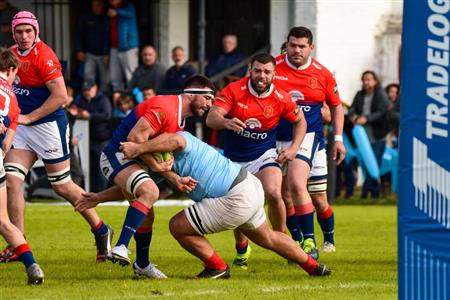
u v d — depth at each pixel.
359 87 52.84
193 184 21.27
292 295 20.28
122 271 24.08
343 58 52.50
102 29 49.22
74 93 49.72
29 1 52.09
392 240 31.59
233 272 23.89
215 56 49.69
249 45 53.28
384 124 45.38
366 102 45.41
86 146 43.97
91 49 49.44
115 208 40.88
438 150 16.31
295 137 24.94
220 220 21.53
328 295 20.38
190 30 53.62
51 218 36.81
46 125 26.45
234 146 24.97
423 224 16.44
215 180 21.30
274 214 24.72
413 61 16.28
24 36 26.02
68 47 53.12
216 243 30.58
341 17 52.28
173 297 19.94
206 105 21.81
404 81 16.36
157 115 21.53
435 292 16.48
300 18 51.53
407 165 16.44
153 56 46.41
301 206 26.05
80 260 26.25
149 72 46.34
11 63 22.11
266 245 22.30
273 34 51.59
